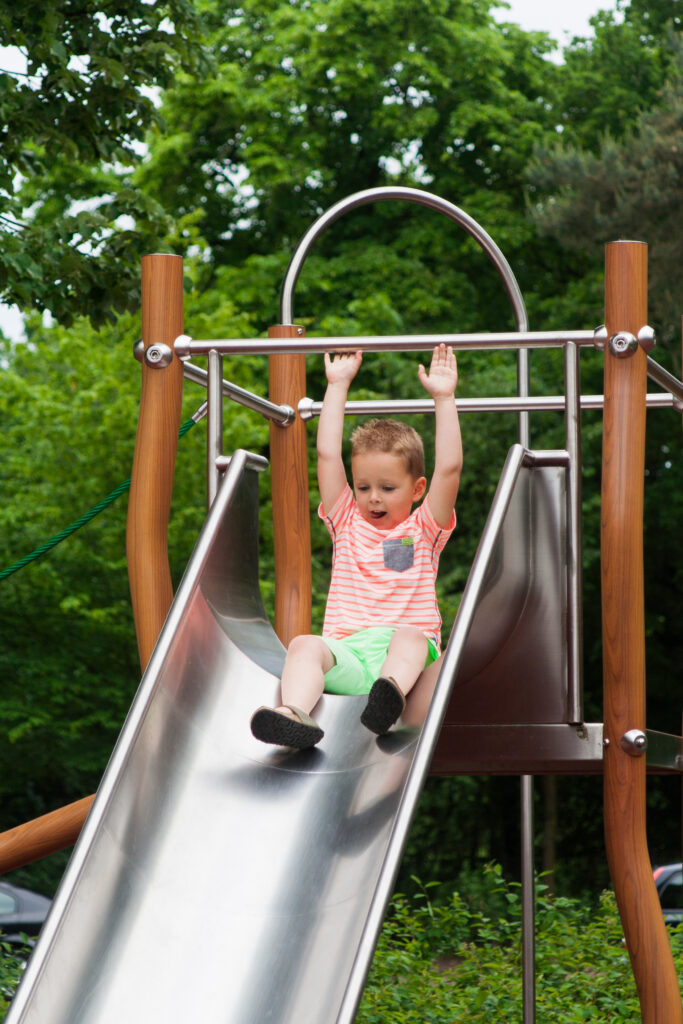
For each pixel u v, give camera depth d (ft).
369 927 7.73
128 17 24.18
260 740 10.03
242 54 64.64
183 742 10.07
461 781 56.03
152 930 8.86
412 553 12.03
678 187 47.52
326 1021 7.99
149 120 25.27
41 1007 7.90
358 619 11.95
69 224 24.39
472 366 56.70
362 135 63.46
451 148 63.98
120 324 50.49
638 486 11.16
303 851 9.44
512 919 32.37
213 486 12.17
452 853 56.18
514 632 11.30
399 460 12.10
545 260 62.49
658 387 56.70
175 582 49.29
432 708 8.86
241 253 65.41
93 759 51.60
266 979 8.52
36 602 49.57
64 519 48.93
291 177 59.93
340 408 12.55
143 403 12.33
